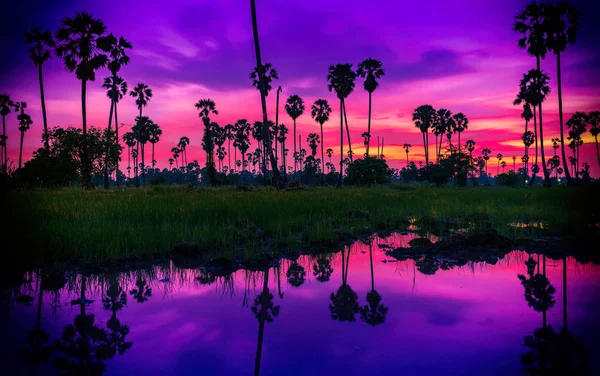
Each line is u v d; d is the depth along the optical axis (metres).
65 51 24.94
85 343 2.84
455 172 41.50
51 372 2.36
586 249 6.46
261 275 5.07
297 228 8.67
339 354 2.59
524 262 5.64
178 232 7.22
